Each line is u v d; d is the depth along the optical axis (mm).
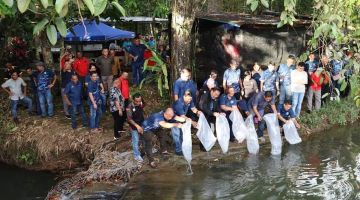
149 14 20703
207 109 9141
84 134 10141
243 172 8391
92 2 2324
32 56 17016
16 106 11391
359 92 4621
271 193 7430
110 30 17797
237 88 10641
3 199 9242
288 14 5312
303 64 10828
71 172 9766
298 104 11141
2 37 14742
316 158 9359
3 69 15320
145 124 8328
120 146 9344
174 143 9219
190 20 9805
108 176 8133
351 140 10750
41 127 10977
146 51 13766
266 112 10859
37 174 10195
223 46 11812
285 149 9969
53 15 2576
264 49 12289
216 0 17328
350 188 7672
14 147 10977
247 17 12977
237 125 9359
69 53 13562
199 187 7578
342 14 4727
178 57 9906
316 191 7543
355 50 4719
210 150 9328
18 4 2211
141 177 7973
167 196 7180
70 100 10312
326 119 12000
